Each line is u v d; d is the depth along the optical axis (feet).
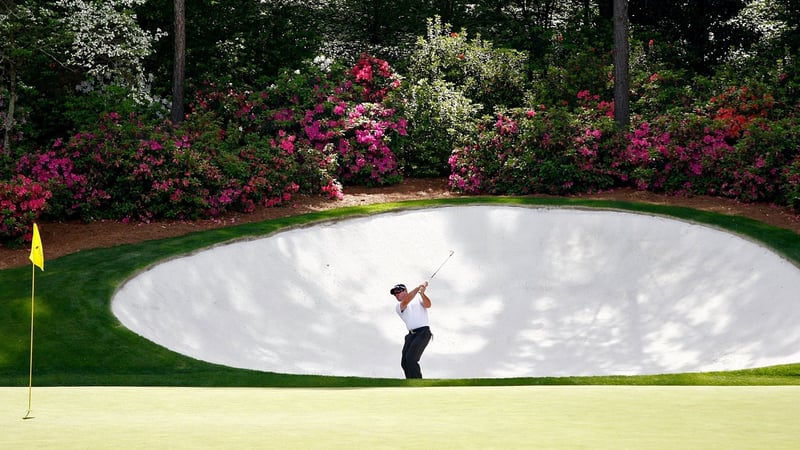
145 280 57.62
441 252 69.41
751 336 55.88
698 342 57.21
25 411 22.45
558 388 26.66
